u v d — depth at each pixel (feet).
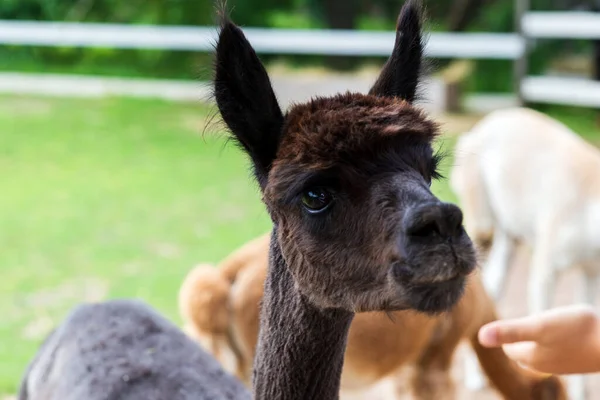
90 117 44.80
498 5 57.11
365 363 12.43
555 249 17.22
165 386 10.02
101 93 50.01
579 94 41.11
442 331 12.48
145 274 22.84
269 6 61.41
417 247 6.38
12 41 54.34
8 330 19.12
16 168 35.24
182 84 50.60
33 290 21.70
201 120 44.27
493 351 12.67
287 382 8.18
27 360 17.51
